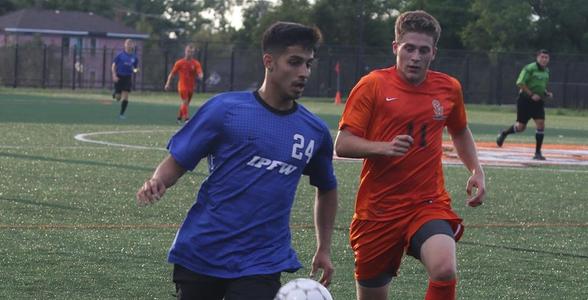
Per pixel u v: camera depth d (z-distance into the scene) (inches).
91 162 1304.1
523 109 1587.1
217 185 402.6
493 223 898.1
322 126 415.8
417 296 606.2
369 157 474.6
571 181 1266.0
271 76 401.4
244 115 401.1
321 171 428.1
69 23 6412.4
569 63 4072.3
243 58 4530.0
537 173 1353.3
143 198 402.6
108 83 4773.6
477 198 513.7
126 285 610.9
